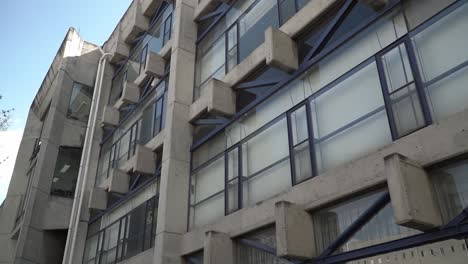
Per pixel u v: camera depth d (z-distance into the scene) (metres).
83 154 23.97
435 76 8.01
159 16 23.67
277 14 13.42
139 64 24.34
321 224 9.37
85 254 21.75
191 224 14.16
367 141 8.99
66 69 28.45
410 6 8.98
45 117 31.03
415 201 6.85
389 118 8.49
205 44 17.31
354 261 8.25
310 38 11.76
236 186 12.60
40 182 24.67
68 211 24.91
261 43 13.73
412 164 7.25
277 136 11.67
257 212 11.02
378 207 8.13
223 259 11.27
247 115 13.27
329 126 10.04
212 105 13.48
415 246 7.30
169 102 16.17
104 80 27.50
